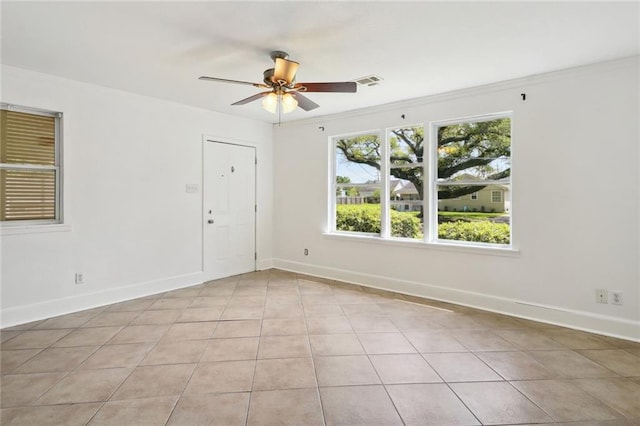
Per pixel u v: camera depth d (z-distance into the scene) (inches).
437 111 147.9
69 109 130.3
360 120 173.3
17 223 122.0
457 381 83.9
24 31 92.0
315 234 193.9
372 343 105.5
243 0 76.9
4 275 117.3
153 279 157.8
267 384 82.5
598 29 90.0
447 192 150.9
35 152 125.2
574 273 118.0
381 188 167.9
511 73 122.2
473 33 93.0
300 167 200.1
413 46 101.1
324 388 80.9
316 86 103.3
